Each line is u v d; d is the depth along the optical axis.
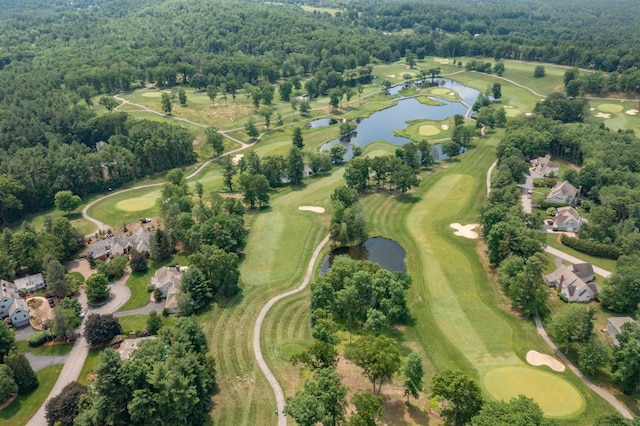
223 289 93.94
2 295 88.94
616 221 115.88
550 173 145.38
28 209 137.38
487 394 67.69
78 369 76.25
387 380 69.88
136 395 59.41
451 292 94.25
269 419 65.06
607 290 86.69
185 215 112.69
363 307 85.50
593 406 65.56
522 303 86.75
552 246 109.25
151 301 94.19
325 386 58.19
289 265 105.06
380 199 137.12
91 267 106.50
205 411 65.88
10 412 68.38
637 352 65.94
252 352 78.62
